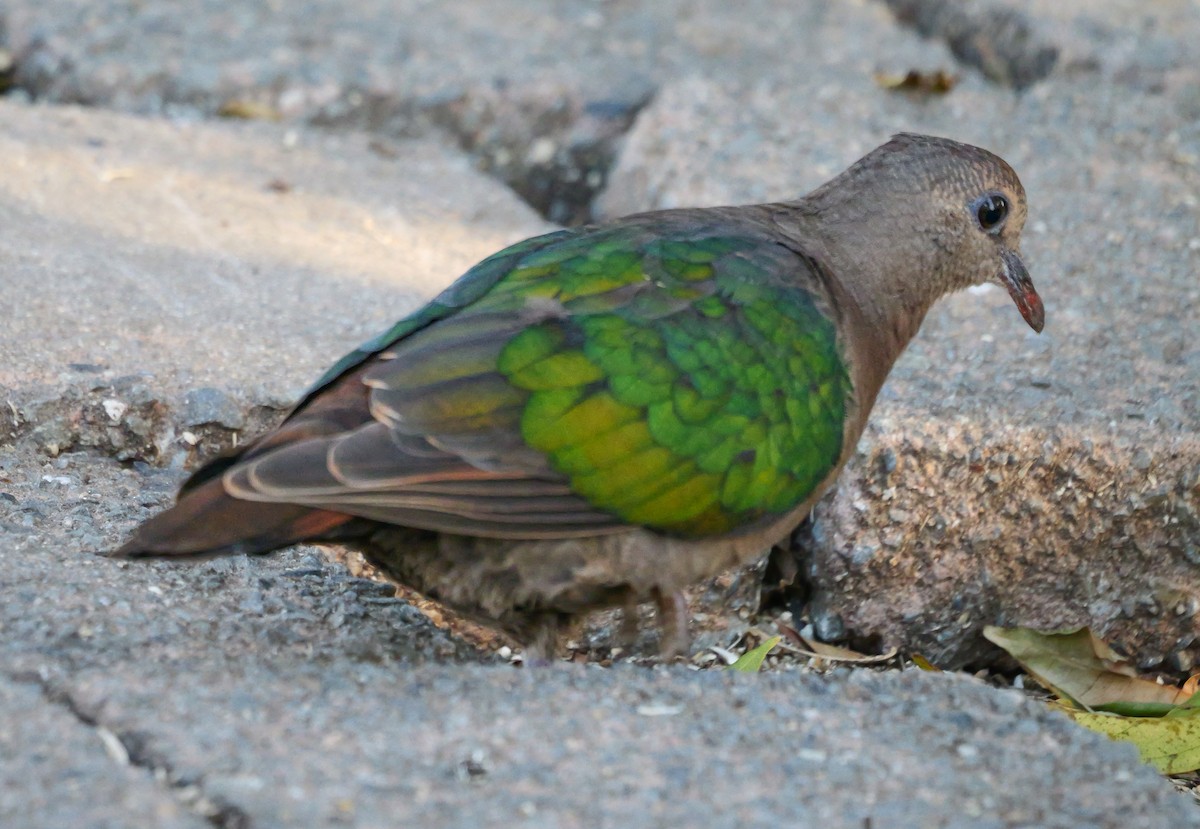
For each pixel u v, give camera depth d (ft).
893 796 28.99
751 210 39.73
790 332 35.58
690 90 67.21
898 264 40.11
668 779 28.86
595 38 75.51
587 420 32.99
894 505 43.52
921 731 31.65
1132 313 51.49
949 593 44.52
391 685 31.94
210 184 59.98
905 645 44.83
